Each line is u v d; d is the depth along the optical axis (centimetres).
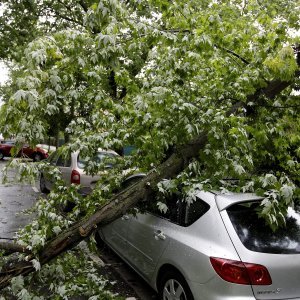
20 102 279
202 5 448
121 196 355
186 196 371
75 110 421
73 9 1322
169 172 364
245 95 377
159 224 416
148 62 431
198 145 364
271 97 398
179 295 363
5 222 730
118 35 360
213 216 346
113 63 325
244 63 422
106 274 506
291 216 354
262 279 304
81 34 323
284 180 327
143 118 346
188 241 357
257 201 348
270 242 325
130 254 478
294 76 373
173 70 371
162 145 348
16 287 316
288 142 383
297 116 412
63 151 377
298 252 324
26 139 303
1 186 1153
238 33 391
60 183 418
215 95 396
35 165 340
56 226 353
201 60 408
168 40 355
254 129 347
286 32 378
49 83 317
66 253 387
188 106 325
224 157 333
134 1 388
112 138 374
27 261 329
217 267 314
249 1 463
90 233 351
